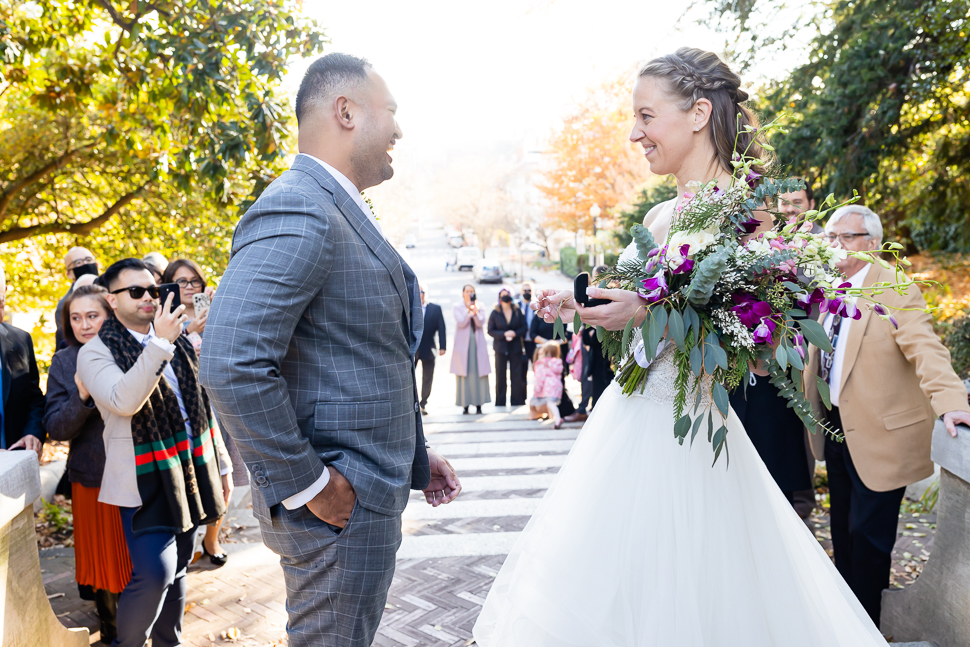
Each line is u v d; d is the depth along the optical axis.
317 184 1.60
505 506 4.68
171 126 6.57
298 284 1.45
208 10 4.84
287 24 4.89
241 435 1.41
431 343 8.97
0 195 8.18
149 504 2.58
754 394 3.10
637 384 1.88
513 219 49.47
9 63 5.44
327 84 1.64
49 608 2.30
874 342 2.79
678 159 1.92
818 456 3.28
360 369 1.59
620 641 1.75
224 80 4.87
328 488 1.51
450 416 8.98
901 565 3.55
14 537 2.08
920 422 2.78
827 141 7.09
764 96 7.66
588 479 1.91
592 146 23.58
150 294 2.83
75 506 2.88
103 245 9.28
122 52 5.50
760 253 1.67
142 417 2.60
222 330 1.40
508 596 1.92
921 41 6.75
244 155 5.08
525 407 9.55
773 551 1.86
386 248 1.66
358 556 1.56
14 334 3.17
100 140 7.69
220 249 8.45
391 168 1.76
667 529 1.79
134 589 2.57
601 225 27.00
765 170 1.88
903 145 7.55
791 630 1.78
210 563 3.80
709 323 1.69
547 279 36.94
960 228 9.06
